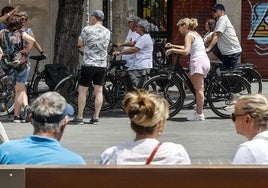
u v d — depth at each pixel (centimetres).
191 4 2856
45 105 707
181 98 1802
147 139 684
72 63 2034
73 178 549
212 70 1833
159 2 2880
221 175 550
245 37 2864
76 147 1439
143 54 1862
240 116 737
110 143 1486
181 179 550
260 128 732
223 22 1961
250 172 549
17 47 1702
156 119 679
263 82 2758
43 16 2778
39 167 550
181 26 1733
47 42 2791
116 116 1861
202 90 1759
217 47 1992
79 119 1723
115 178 550
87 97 1884
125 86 1895
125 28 2344
